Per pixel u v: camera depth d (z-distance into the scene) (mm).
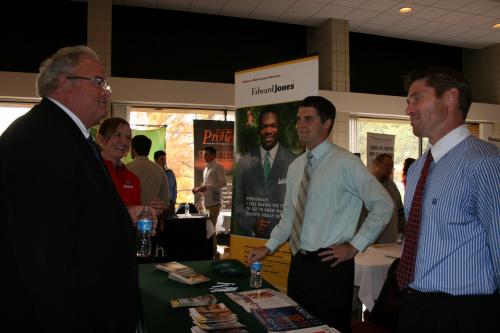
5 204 946
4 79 5367
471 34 7582
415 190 1351
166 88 6004
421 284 1216
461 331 1133
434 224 1193
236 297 1577
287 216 2053
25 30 5922
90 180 1018
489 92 8359
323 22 6973
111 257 1049
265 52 7094
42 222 882
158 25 6508
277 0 6074
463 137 1220
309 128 1857
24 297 961
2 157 934
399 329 1291
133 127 6176
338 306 1726
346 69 6895
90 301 996
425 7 6266
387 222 1687
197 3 6195
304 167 1940
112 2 6129
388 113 7164
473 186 1110
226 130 6406
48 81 1125
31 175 905
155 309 1442
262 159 2848
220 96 6246
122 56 6355
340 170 1770
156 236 4074
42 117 1017
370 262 2664
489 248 1090
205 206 5805
